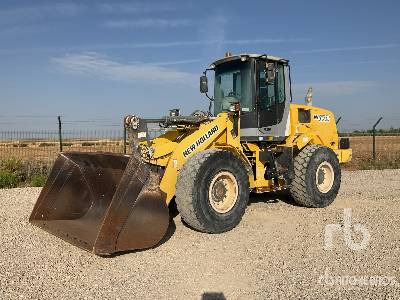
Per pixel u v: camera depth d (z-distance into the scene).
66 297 4.41
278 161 8.38
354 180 13.09
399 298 4.29
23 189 10.91
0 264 5.34
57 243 6.17
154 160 6.27
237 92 8.12
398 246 5.98
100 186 6.72
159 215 5.44
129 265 5.30
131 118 6.07
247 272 5.07
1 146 20.30
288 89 8.59
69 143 18.94
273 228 6.90
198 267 5.23
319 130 9.18
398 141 29.38
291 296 4.39
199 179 6.28
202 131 6.84
